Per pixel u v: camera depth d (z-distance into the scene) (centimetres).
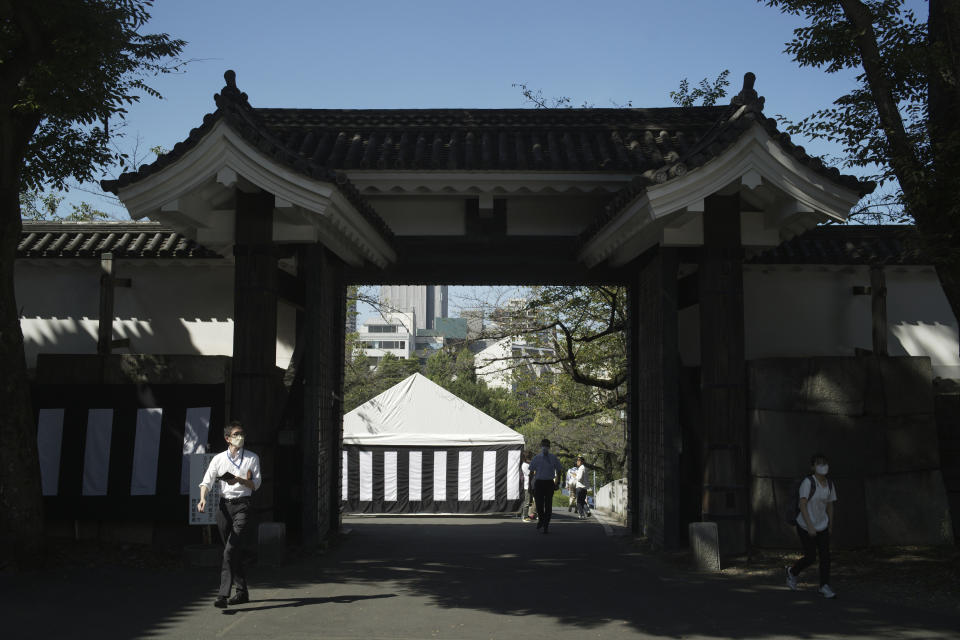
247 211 1064
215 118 959
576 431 2814
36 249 1409
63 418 1130
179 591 805
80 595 776
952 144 888
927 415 1159
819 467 831
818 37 1024
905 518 1130
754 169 969
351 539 1377
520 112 1538
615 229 1124
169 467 1112
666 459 1090
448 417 2378
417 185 1320
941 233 948
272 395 1086
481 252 1399
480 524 1944
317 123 1499
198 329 1437
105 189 979
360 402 3378
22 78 984
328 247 1213
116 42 977
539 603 771
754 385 1151
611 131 1477
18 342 966
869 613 731
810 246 1436
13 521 931
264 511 1059
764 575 936
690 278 1168
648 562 1065
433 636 638
